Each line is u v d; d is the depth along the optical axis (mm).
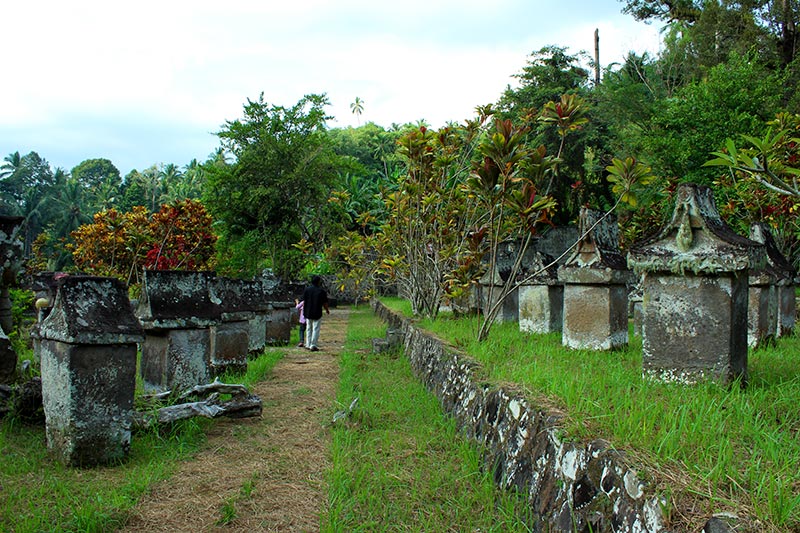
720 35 22297
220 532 3814
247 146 24125
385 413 6641
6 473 4625
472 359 6324
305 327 13336
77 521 3789
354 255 14148
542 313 8898
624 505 2764
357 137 51906
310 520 3994
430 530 3750
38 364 8398
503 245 11250
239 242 23469
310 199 23797
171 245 16891
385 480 4578
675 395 4051
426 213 10805
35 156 67500
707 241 4691
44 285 15195
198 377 7180
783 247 11094
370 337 14328
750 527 2197
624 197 6789
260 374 9047
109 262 16516
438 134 10367
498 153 7426
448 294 8977
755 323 7199
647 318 4941
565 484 3330
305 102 24625
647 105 23562
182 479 4691
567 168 25828
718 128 14953
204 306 7258
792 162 7535
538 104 26125
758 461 2664
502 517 3791
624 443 3094
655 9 26703
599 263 7207
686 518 2393
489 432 4773
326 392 7977
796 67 18766
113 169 79688
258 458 5230
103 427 4926
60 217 53594
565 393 4203
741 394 4227
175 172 67000
